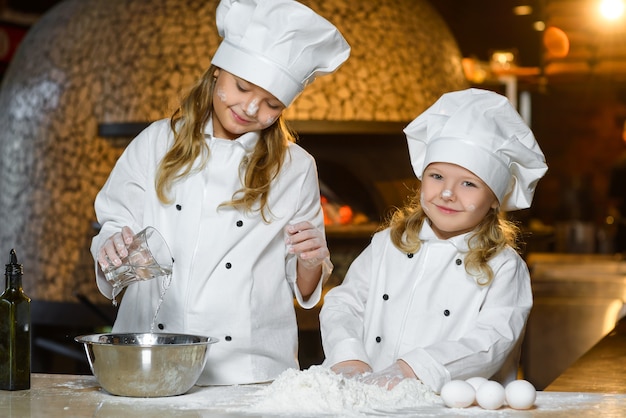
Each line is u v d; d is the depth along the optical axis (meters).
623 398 2.21
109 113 5.81
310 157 2.72
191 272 2.56
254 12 2.47
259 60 2.46
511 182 2.58
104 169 5.91
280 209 2.61
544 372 4.77
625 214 8.32
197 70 5.65
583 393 2.27
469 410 2.06
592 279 5.80
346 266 5.71
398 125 5.61
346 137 5.84
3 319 2.21
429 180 2.49
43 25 6.38
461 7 8.99
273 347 2.60
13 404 2.06
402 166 5.94
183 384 2.16
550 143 11.49
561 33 7.19
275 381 2.13
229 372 2.55
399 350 2.54
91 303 5.78
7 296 2.22
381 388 2.15
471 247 2.51
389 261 2.63
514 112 2.49
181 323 2.55
